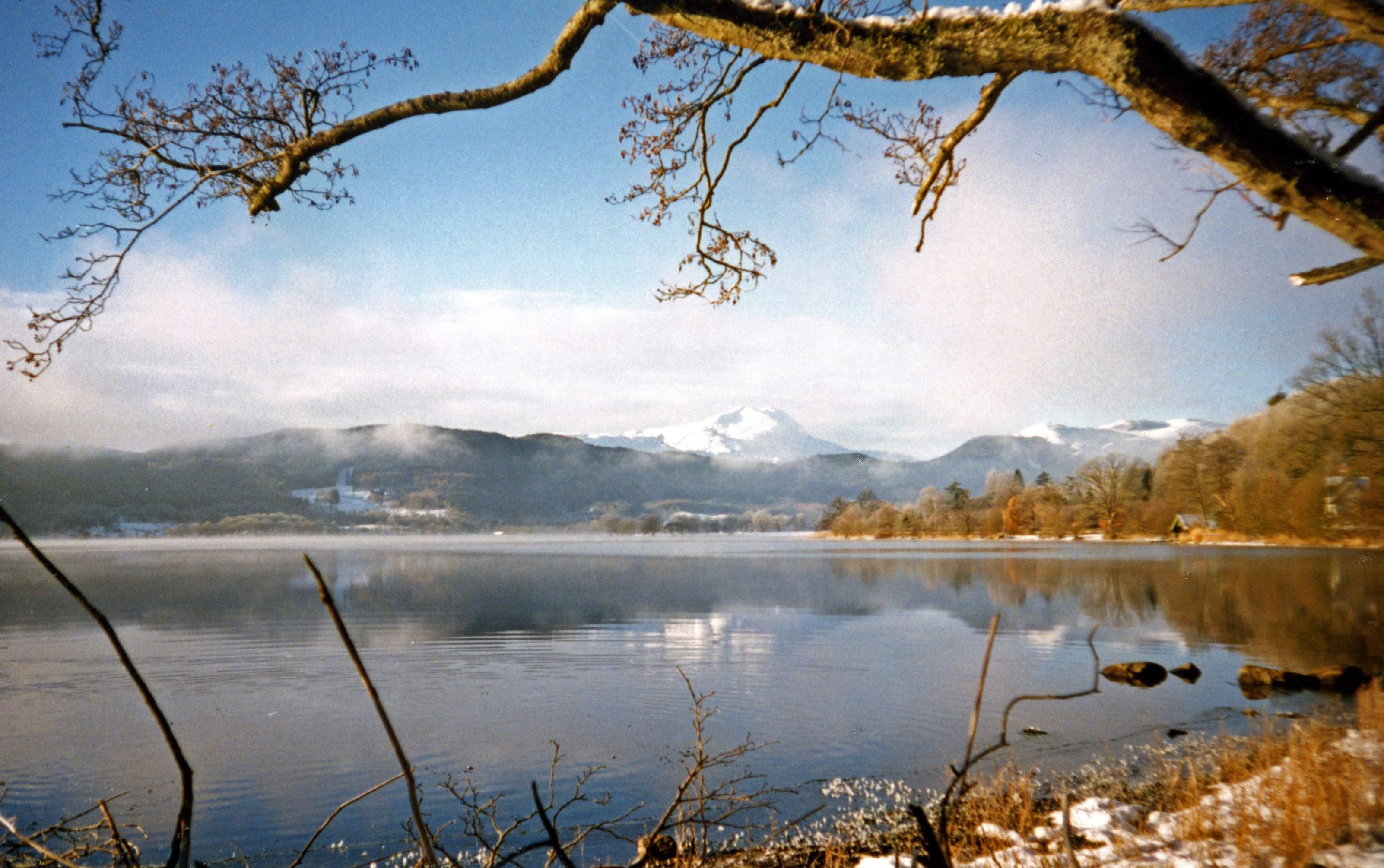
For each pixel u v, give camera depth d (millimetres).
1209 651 27500
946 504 193750
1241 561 71250
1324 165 3236
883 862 9227
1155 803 11023
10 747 17469
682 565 94250
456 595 57219
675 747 16500
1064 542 141375
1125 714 18141
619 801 13195
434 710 20734
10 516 1604
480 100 4645
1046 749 15391
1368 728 10414
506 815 12758
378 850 11438
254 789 14516
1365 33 3395
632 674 25391
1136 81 3305
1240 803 8312
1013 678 23562
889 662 26750
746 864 7551
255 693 23516
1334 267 4562
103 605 52438
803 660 27438
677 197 6430
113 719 20141
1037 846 8602
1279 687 20703
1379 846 6820
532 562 106938
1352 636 30359
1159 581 55531
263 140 5199
